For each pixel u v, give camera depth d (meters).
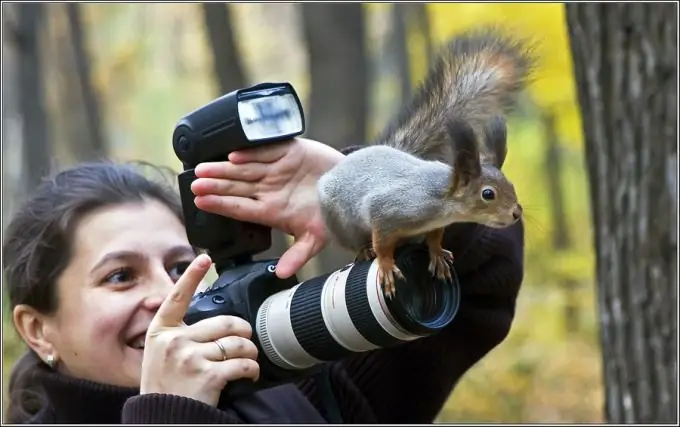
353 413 5.07
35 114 18.94
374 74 29.86
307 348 3.90
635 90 6.60
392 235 3.78
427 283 3.90
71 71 28.22
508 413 15.52
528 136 29.78
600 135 6.82
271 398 4.67
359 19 15.99
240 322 4.02
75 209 4.79
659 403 6.70
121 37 34.66
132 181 4.98
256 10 37.25
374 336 3.73
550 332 18.97
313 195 4.32
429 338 5.15
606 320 6.95
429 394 5.23
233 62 17.66
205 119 4.24
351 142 15.74
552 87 18.62
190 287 4.03
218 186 4.21
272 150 4.27
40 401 5.15
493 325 5.10
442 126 4.14
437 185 3.81
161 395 3.87
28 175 18.70
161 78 39.78
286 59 37.66
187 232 4.32
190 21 36.22
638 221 6.68
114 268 4.72
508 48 4.17
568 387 16.34
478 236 4.98
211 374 3.94
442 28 21.48
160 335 4.02
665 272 6.65
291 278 4.25
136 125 40.75
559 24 17.09
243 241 4.26
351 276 3.85
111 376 4.73
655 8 6.50
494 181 3.82
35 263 4.82
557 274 21.78
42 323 4.89
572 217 31.83
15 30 18.86
